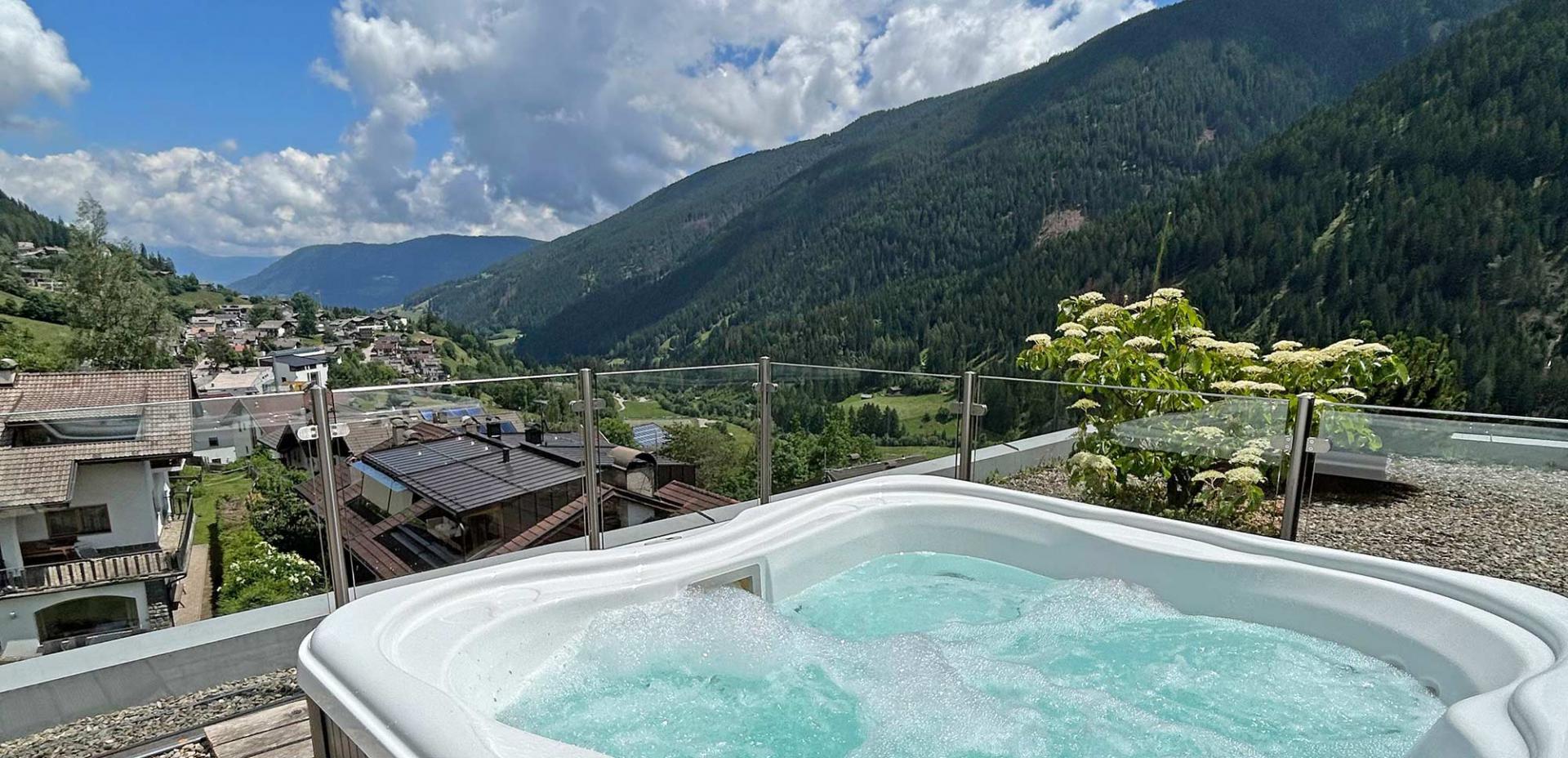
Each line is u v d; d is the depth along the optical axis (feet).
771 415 11.50
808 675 6.98
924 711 6.27
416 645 5.57
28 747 6.26
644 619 6.97
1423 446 9.10
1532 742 3.93
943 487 9.93
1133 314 13.73
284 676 7.47
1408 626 6.28
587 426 9.62
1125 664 7.06
